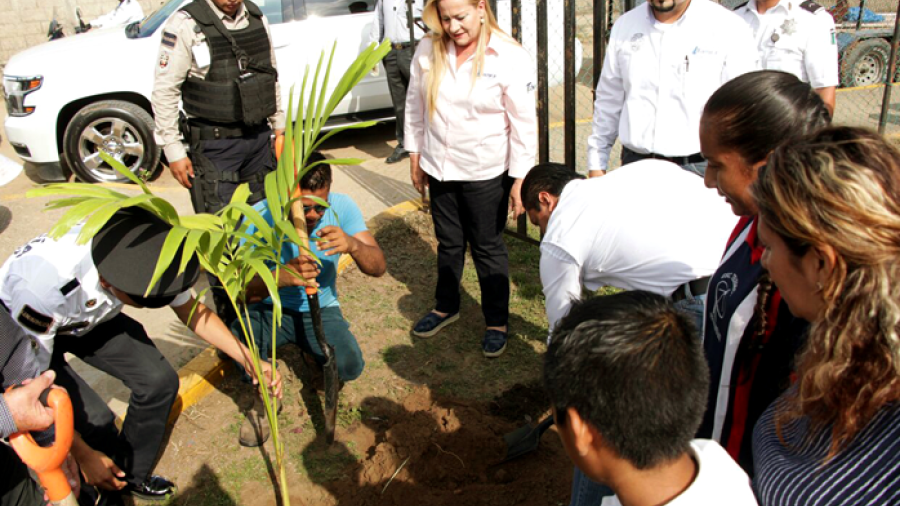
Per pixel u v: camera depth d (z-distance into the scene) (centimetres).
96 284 223
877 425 103
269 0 634
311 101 221
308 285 261
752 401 163
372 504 277
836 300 100
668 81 311
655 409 107
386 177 619
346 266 466
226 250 228
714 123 158
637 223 212
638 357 108
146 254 202
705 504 106
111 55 603
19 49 1142
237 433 319
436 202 368
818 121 152
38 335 218
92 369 364
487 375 357
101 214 170
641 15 321
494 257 362
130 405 264
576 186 230
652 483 111
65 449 171
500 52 324
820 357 105
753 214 160
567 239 220
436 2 312
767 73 156
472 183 347
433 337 392
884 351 97
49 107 591
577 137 731
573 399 111
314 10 648
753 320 156
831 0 944
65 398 172
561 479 282
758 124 151
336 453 306
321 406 334
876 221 93
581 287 233
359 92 684
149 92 612
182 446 311
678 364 109
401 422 311
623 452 109
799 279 109
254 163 401
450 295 392
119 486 261
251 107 374
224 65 365
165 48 359
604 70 342
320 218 300
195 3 360
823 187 97
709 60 305
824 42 367
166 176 650
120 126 609
